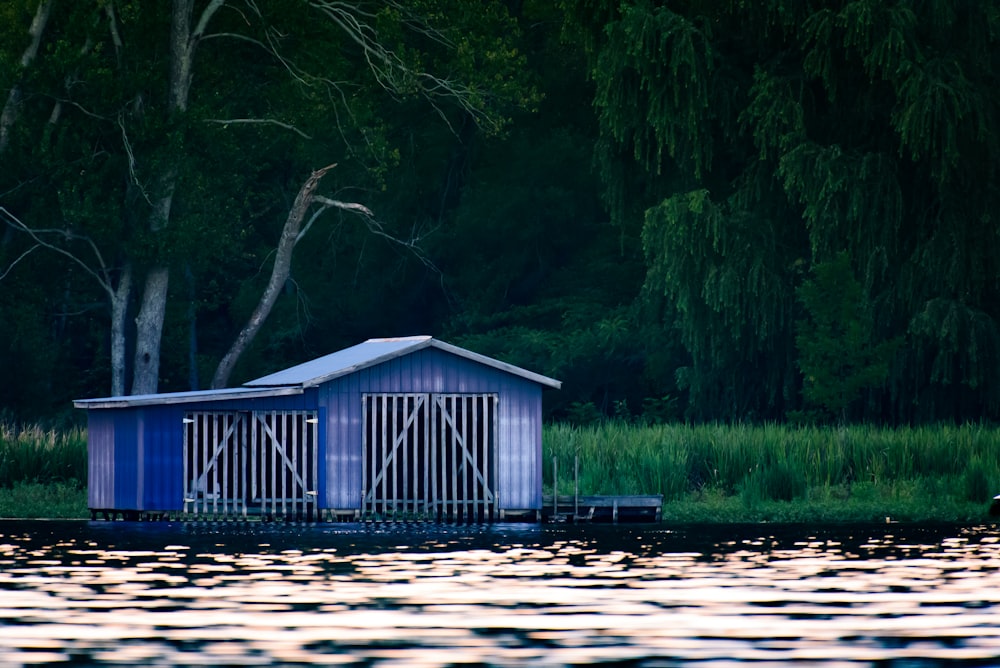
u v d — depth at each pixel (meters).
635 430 118.31
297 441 95.75
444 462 94.81
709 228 138.62
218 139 157.75
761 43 145.00
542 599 57.47
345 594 59.06
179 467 95.00
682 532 87.88
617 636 49.06
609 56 142.50
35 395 161.12
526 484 95.88
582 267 195.25
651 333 162.88
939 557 72.38
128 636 49.31
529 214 194.00
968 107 132.88
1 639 48.69
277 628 50.97
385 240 198.12
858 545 78.81
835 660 44.88
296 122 164.50
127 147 149.38
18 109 153.00
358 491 95.00
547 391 173.75
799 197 143.12
